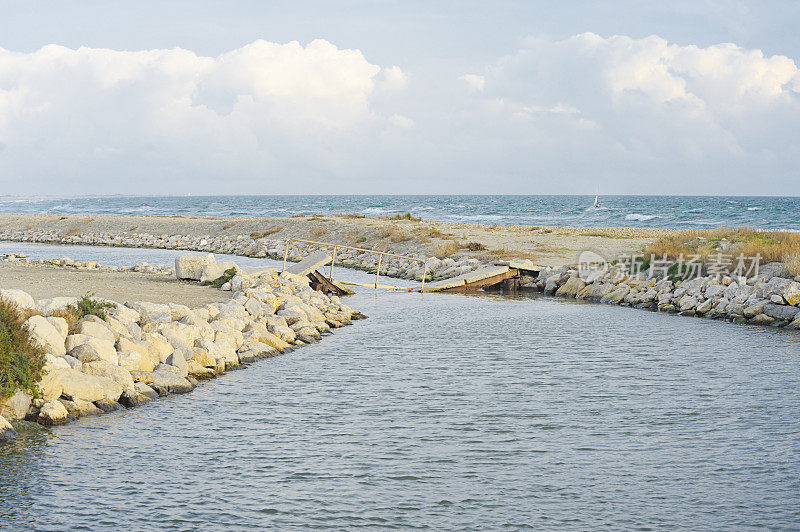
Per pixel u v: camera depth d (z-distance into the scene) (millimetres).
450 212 135250
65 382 13398
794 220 103375
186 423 13070
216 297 27062
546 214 125688
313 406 14273
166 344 16734
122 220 85375
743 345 20953
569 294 34812
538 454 11547
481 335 22812
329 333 23266
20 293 16047
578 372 17359
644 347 20656
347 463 11117
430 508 9516
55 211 156125
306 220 72125
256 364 18266
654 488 10211
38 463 10914
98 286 28375
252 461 11180
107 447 11695
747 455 11516
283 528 8930
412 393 15297
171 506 9523
